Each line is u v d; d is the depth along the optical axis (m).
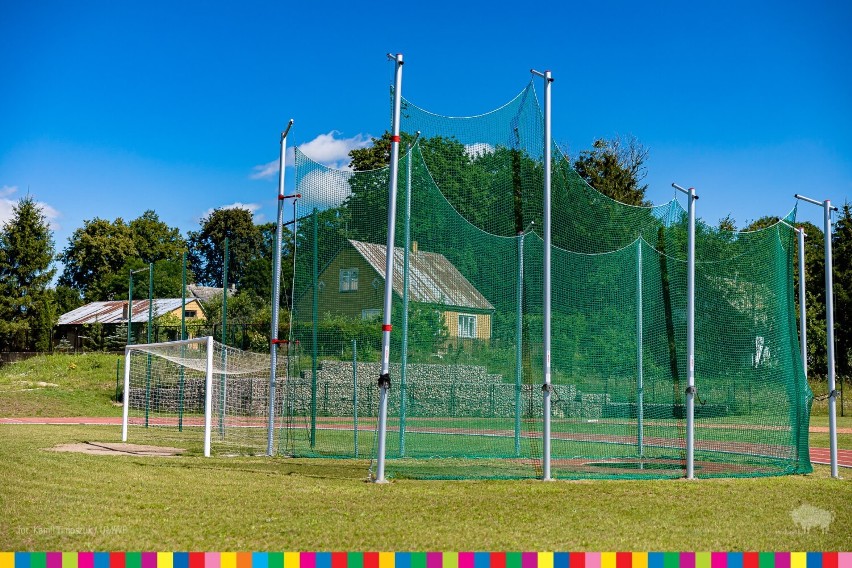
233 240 99.44
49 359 41.84
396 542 7.56
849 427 27.75
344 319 15.84
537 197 15.37
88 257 86.38
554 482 11.81
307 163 15.96
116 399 32.69
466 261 15.34
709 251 16.53
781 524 8.88
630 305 16.66
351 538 7.71
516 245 15.84
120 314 60.16
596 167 46.09
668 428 16.92
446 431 15.65
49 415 29.22
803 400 14.13
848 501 10.70
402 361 15.23
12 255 57.06
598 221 16.31
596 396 16.50
